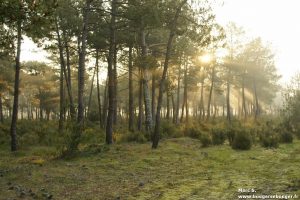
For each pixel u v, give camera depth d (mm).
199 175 9258
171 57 23812
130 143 16688
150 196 7266
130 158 12266
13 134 15688
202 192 7301
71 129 12992
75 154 12648
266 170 9312
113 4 16094
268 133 17297
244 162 10773
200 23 15273
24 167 11016
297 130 17938
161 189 7832
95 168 10648
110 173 9922
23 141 17453
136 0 14891
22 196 7551
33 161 11883
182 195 7148
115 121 30938
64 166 11031
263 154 12180
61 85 26516
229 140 15359
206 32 15312
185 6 15188
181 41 22875
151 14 14438
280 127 19578
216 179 8570
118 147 14969
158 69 26969
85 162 11688
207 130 22359
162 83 15039
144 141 16906
